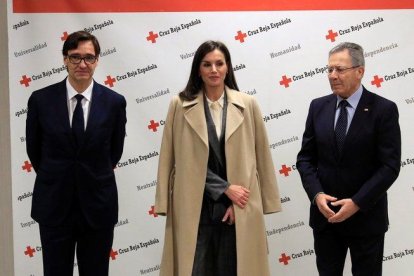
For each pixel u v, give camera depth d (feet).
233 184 8.16
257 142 8.51
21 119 10.00
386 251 10.28
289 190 10.26
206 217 8.26
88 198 7.91
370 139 7.88
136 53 10.06
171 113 8.44
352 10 10.09
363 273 8.14
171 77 10.11
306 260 10.33
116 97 8.17
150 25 10.05
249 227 8.19
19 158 10.03
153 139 10.18
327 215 7.78
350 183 7.97
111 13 10.00
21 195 10.09
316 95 10.14
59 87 8.04
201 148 8.12
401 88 10.13
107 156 8.07
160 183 8.34
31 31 9.94
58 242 8.00
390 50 10.10
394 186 10.19
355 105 8.09
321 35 10.10
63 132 7.79
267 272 8.31
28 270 10.18
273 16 10.08
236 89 8.62
